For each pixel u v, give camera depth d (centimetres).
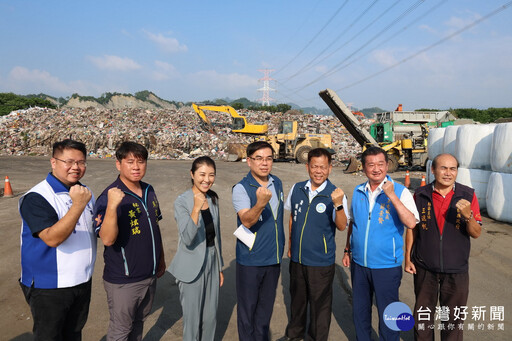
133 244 238
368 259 269
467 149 791
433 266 261
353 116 1800
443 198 261
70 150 223
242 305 282
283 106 5978
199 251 261
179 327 337
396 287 269
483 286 425
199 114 2775
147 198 255
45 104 5828
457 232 256
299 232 289
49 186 220
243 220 260
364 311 282
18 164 1784
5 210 786
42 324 215
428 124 1806
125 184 246
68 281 218
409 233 281
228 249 568
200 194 243
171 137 2752
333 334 329
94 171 1509
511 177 667
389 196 247
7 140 2581
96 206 234
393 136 1759
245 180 285
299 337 313
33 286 213
